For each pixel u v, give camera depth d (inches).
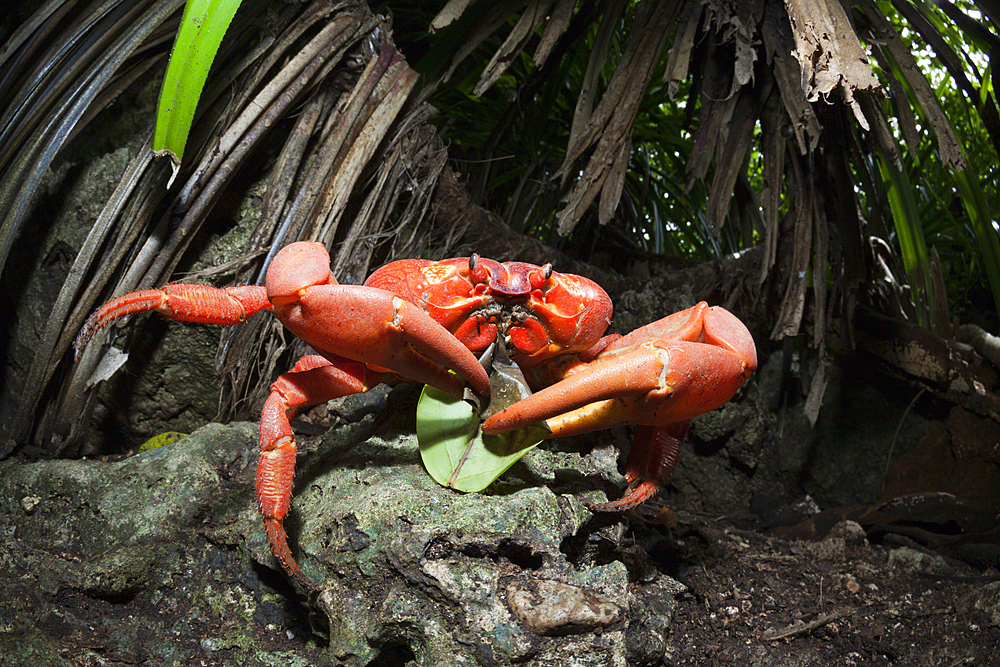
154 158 11.9
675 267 19.3
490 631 8.7
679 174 23.8
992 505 16.3
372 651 9.2
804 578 14.5
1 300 13.5
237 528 11.0
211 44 10.5
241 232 13.4
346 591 9.6
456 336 10.9
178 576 11.0
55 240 12.9
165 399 14.2
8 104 12.0
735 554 15.1
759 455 18.6
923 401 18.2
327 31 13.2
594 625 8.8
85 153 12.7
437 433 10.6
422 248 15.5
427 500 9.7
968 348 17.6
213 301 10.1
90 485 11.6
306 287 9.2
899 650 12.1
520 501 9.7
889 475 18.1
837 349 18.5
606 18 15.0
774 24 14.7
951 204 21.7
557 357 12.2
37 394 12.6
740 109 15.6
